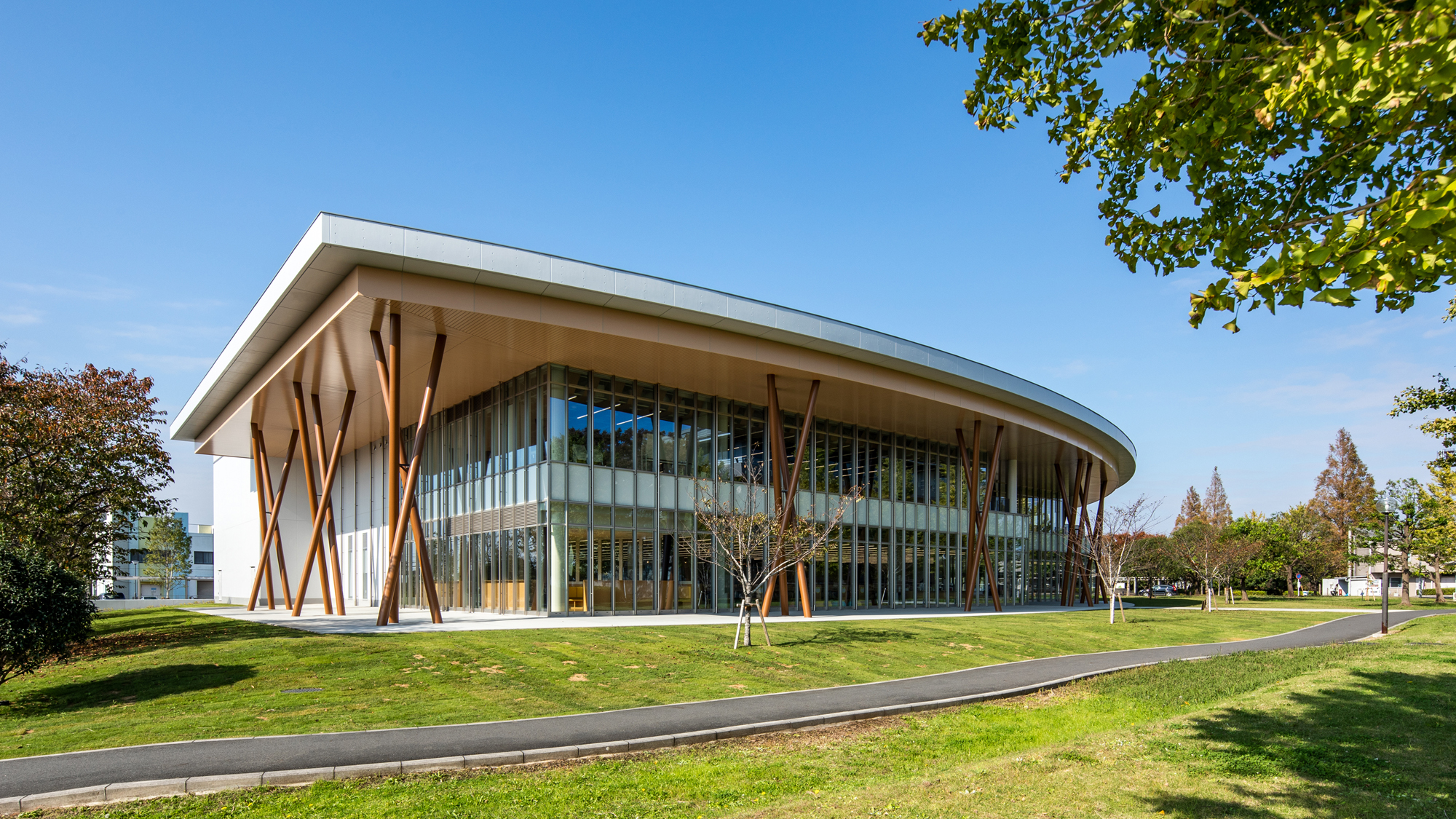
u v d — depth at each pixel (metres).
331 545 32.41
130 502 27.72
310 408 36.31
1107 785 8.41
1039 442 44.34
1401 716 11.87
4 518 23.77
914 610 40.72
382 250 21.09
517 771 9.84
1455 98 4.80
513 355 27.61
